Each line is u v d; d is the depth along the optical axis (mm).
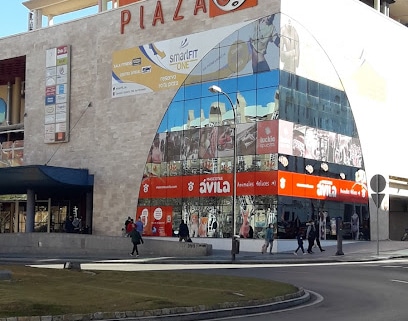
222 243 36500
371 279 18141
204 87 38656
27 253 35000
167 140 40375
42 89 48438
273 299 12688
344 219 39312
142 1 42875
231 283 15234
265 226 34688
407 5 52938
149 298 11797
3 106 55906
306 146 36688
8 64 52094
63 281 14711
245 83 36562
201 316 10891
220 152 37375
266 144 35188
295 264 25750
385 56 45188
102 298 11664
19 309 9953
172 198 39625
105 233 43156
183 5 40344
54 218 51625
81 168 45094
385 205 44062
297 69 36531
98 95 44906
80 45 46531
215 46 38312
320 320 10500
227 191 36719
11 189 48250
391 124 45344
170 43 40781
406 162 47031
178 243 30797
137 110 42344
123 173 42688
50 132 47375
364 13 43094
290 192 35250
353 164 40688
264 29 36094
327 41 39094
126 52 43406
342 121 40000
